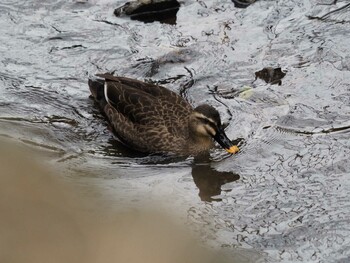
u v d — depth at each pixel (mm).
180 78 15891
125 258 8938
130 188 13125
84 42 16719
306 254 11992
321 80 15695
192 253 10023
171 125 14500
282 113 14984
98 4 17734
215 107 15180
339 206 12922
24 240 8555
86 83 15750
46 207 9062
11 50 16453
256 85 15664
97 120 14984
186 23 17250
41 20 17281
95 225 9297
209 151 14352
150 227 9938
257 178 13617
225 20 17297
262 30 17016
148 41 16781
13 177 9352
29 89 15523
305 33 16891
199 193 13266
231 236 12250
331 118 14820
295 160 13938
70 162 13664
